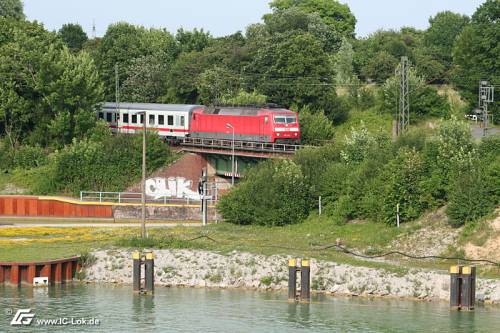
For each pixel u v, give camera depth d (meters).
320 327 100.88
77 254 128.38
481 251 126.19
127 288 120.81
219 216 170.50
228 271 123.12
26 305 110.06
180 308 109.06
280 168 160.75
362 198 149.12
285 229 152.25
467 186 135.00
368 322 102.62
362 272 118.81
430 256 128.50
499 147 147.62
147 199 194.25
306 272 111.75
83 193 193.50
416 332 98.50
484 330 99.00
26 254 128.12
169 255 128.12
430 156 147.88
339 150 168.50
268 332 99.00
